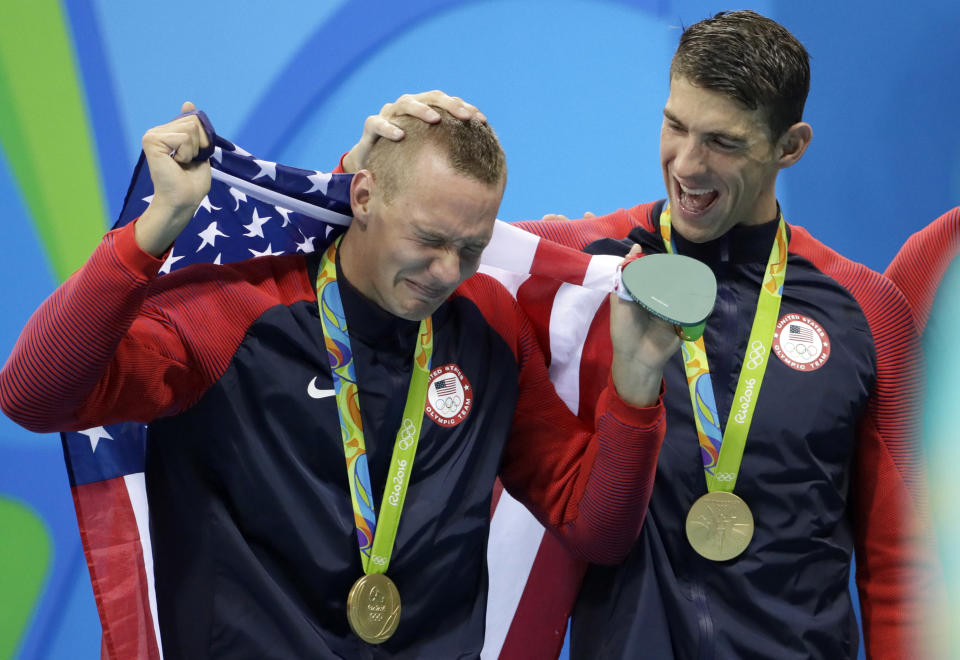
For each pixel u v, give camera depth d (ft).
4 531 44.57
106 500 25.25
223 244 26.45
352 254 24.76
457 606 25.84
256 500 23.86
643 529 27.86
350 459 24.62
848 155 58.75
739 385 28.17
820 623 27.63
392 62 57.36
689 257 26.48
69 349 20.45
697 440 27.94
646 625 27.35
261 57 55.01
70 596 44.57
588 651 28.35
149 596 25.58
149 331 22.68
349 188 24.49
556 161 58.65
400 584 24.98
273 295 24.73
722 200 27.48
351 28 56.75
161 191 20.89
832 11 60.13
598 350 28.53
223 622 23.71
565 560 29.66
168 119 52.70
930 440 30.81
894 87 59.57
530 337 27.55
